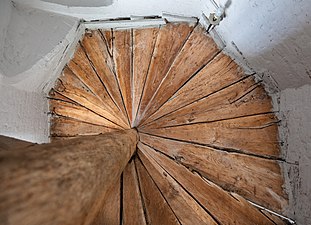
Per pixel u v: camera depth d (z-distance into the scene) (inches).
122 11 86.1
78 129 94.9
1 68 67.1
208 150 89.0
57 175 24.8
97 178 31.6
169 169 89.1
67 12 81.9
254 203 83.3
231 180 86.2
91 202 28.4
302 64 63.6
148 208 85.4
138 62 94.0
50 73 88.4
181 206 85.2
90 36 94.4
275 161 83.4
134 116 92.3
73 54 94.3
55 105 95.7
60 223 22.5
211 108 89.9
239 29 75.2
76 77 95.1
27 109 81.9
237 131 87.7
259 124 86.0
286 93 78.1
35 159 24.0
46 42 79.0
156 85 92.8
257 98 86.7
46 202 21.9
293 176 78.5
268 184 83.2
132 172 88.3
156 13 88.4
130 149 62.3
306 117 70.1
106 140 48.2
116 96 93.7
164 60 93.1
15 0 71.9
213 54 90.7
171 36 93.0
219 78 90.0
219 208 83.9
